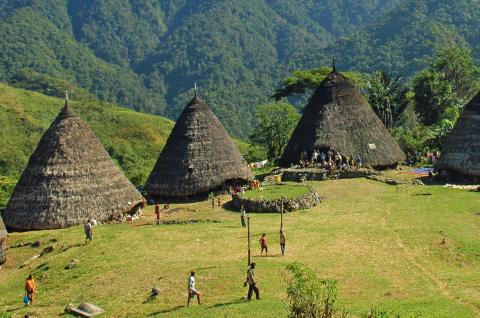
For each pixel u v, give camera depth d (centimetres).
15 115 11756
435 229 3288
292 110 8556
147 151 11769
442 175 4888
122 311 2433
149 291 2623
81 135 4412
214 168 4888
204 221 3862
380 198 4203
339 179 4978
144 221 4062
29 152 10669
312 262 2814
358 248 3020
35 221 4034
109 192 4266
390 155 5534
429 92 8562
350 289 2425
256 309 2212
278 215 3891
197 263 2906
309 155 5459
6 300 2797
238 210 4150
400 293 2364
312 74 8450
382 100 8325
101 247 3359
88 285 2823
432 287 2430
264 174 5569
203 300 2441
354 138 5466
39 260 3369
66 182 4166
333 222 3597
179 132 5053
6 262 3444
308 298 1783
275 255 2964
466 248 2948
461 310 2134
